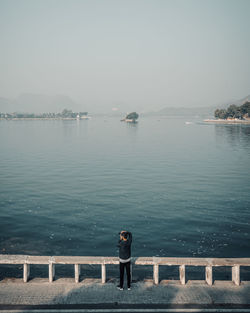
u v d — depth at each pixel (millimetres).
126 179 48000
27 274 9719
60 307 8000
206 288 9219
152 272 16047
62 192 38781
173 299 8484
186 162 67500
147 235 22938
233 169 56344
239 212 28578
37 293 8836
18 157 78500
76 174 52969
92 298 8539
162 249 20188
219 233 23016
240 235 22438
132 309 7906
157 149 97938
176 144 114500
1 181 46562
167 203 32906
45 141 131250
